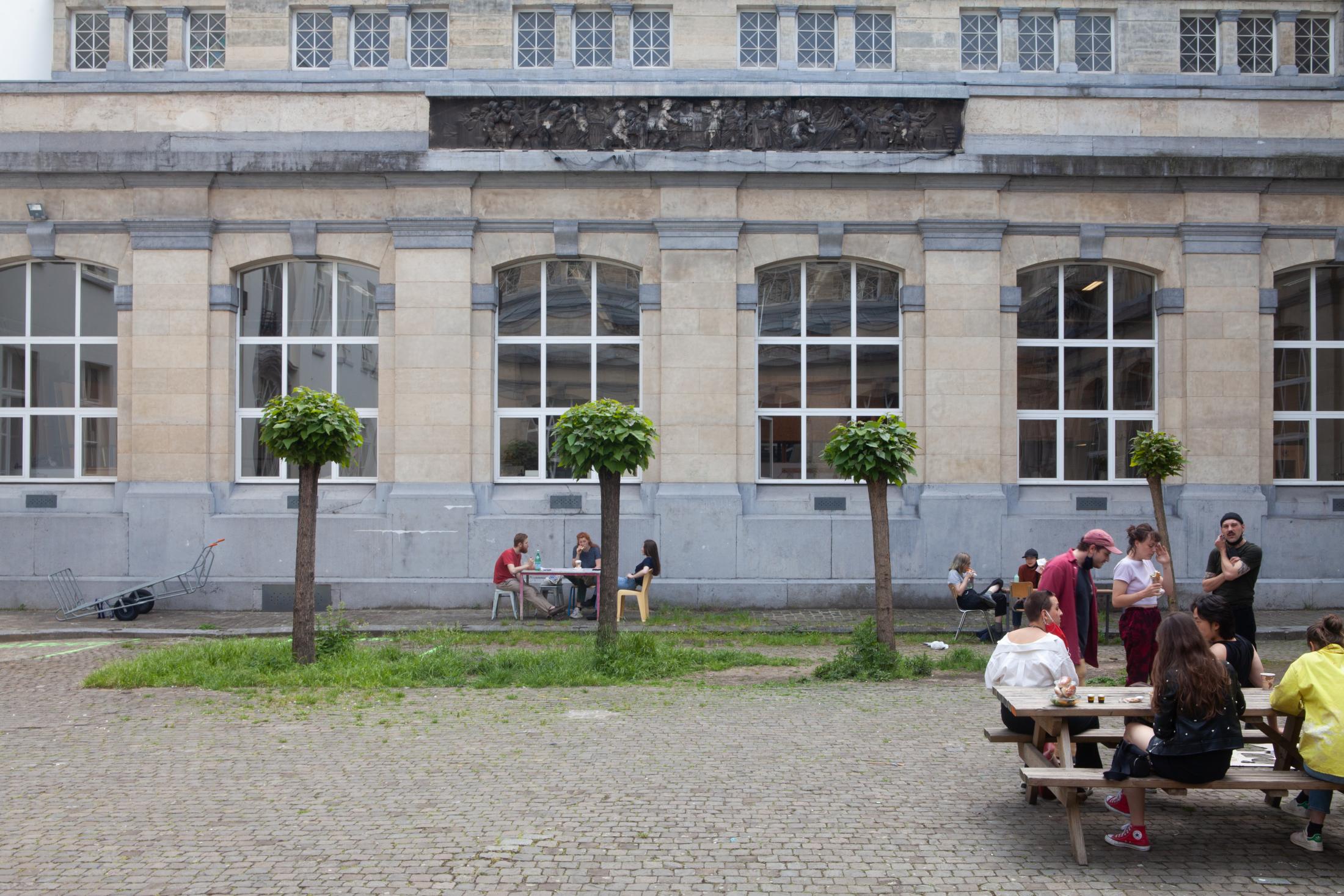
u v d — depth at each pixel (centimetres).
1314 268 2091
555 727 1012
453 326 2005
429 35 2133
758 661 1402
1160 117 2042
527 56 2117
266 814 746
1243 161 2009
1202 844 691
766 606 1972
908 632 1730
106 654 1510
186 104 2034
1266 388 2044
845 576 1986
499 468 2053
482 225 2023
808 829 711
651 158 1994
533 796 786
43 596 1980
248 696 1170
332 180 2020
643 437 1332
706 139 2009
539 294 2062
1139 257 2041
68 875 630
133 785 820
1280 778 664
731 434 1998
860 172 2003
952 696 1167
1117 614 1905
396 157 1986
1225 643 794
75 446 2077
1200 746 648
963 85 2000
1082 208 2034
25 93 2020
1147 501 2036
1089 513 2009
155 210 2019
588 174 2012
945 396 2005
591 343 2059
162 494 1989
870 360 2066
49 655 1502
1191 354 2023
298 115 2031
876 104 2017
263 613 1941
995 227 2014
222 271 2027
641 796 786
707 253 2012
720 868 641
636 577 1816
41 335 2080
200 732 1002
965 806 766
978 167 1998
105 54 2136
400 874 629
